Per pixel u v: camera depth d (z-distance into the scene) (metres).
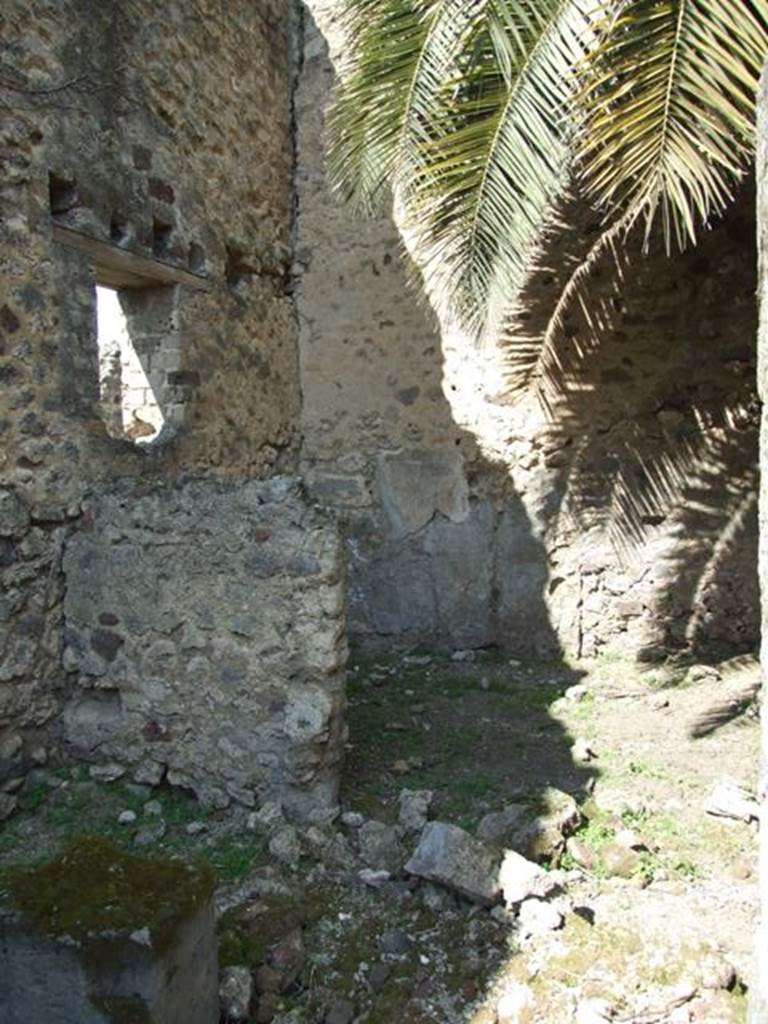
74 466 3.53
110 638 3.35
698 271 5.13
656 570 5.34
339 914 2.54
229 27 5.10
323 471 6.00
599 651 5.46
